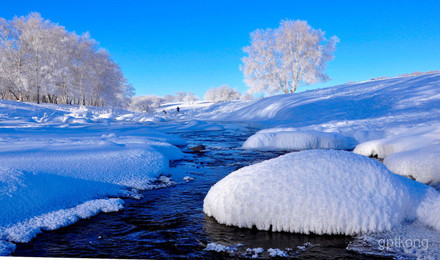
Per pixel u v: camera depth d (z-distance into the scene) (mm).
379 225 3043
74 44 42719
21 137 9125
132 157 6141
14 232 3025
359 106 18906
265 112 27734
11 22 35625
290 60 39219
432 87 19375
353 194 3156
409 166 5605
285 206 3191
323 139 10180
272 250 2797
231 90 70875
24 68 35219
